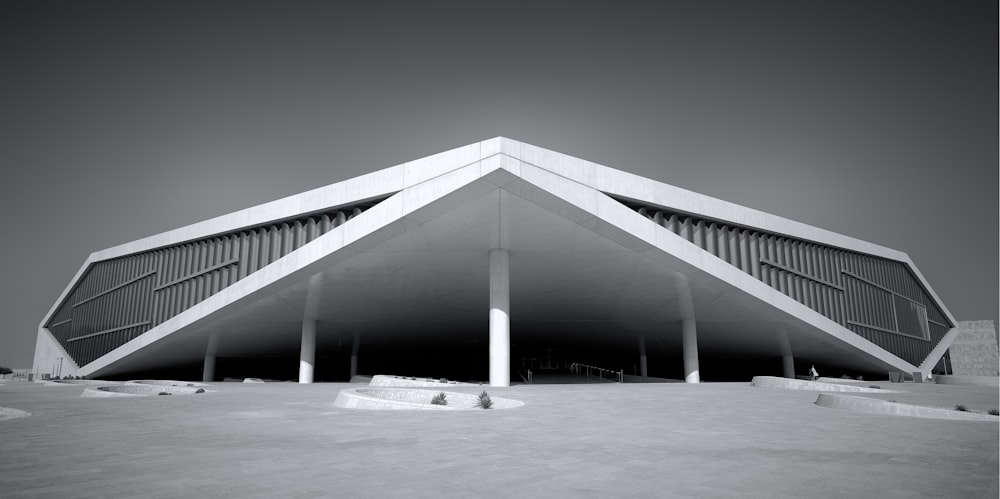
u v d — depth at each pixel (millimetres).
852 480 5383
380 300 28406
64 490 4945
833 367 39062
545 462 6199
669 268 24734
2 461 6309
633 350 42938
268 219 26000
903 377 32375
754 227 27391
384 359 46375
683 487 5066
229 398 15945
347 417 10680
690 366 30266
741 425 9594
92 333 36125
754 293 26594
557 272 25766
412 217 21188
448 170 20484
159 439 7941
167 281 31234
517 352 46438
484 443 7504
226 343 33250
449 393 14141
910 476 5566
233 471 5715
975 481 5359
